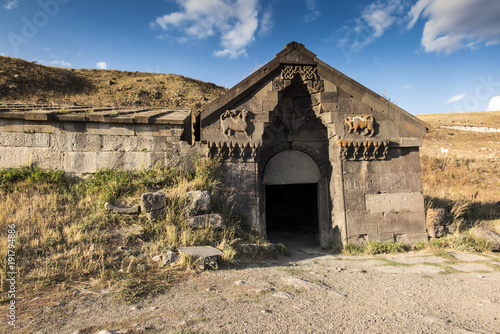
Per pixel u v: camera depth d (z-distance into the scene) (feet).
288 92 37.81
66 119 33.50
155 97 142.72
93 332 12.61
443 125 170.40
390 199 35.53
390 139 35.91
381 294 18.08
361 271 24.04
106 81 154.81
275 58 34.78
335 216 36.37
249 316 13.97
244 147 33.71
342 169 35.27
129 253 23.20
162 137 35.53
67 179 32.78
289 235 49.52
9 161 32.50
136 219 27.76
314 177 38.83
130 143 34.83
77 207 28.84
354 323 13.48
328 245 36.86
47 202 28.45
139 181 32.42
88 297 16.84
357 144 34.99
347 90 35.78
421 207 35.94
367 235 34.65
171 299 16.56
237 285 19.03
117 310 15.07
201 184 31.89
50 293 17.21
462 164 79.41
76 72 161.17
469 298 17.40
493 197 56.85
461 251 31.53
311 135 39.50
